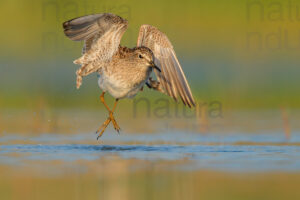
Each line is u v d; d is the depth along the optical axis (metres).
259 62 24.81
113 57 12.45
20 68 23.36
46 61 24.20
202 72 23.73
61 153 12.74
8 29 26.55
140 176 10.58
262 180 10.30
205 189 9.72
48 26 26.38
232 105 20.55
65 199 9.20
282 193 9.49
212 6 28.30
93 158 12.16
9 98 20.62
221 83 22.56
